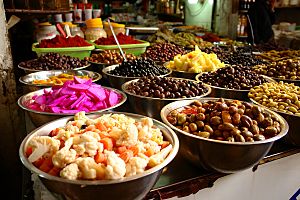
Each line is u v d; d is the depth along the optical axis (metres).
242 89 1.78
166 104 1.50
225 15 6.08
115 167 0.81
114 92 1.64
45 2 2.86
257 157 1.07
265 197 1.43
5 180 2.13
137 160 0.87
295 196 1.56
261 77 1.97
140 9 7.43
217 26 6.39
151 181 0.89
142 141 1.04
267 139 1.05
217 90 1.79
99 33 3.56
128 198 0.86
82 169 0.82
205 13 6.69
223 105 1.19
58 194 0.85
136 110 1.62
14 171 2.12
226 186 1.24
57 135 1.00
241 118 1.14
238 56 2.72
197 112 1.24
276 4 6.12
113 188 0.81
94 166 0.83
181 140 1.12
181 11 7.25
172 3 7.07
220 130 1.11
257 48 3.79
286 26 5.73
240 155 1.03
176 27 5.91
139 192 0.87
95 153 0.89
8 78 1.93
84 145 0.89
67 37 2.88
